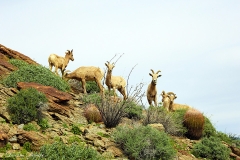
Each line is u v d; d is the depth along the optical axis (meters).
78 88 45.59
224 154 36.16
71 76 43.69
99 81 42.84
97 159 24.20
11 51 46.03
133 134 29.41
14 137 24.94
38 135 25.67
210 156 35.69
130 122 36.97
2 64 39.38
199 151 35.75
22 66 40.69
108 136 30.47
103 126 33.41
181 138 38.25
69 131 29.20
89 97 39.44
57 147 23.72
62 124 30.52
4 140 23.98
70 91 42.31
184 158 31.97
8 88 33.00
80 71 43.34
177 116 39.50
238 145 42.84
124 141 28.88
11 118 28.28
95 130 30.89
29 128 27.56
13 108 28.64
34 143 24.80
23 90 30.58
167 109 42.94
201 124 39.19
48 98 33.22
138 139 28.64
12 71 39.28
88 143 27.75
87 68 43.50
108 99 36.28
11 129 25.39
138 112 39.31
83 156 23.67
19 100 29.12
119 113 35.16
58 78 40.31
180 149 35.09
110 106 34.91
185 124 39.47
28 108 28.83
